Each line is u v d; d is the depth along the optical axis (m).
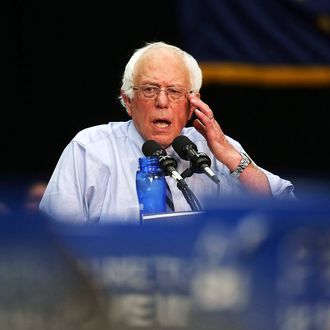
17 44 20.80
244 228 4.79
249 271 4.79
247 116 21.98
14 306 4.84
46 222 4.84
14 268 4.83
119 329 4.82
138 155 10.85
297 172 22.50
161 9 20.97
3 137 21.00
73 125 21.17
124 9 20.94
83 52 20.98
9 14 20.70
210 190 10.77
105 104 21.16
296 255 4.78
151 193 9.91
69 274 4.84
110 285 4.82
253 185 10.78
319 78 19.67
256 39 19.41
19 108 21.00
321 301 4.77
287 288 4.78
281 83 19.70
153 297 4.80
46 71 20.97
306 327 4.78
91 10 20.89
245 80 19.44
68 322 4.82
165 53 10.73
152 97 10.66
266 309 4.78
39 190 11.25
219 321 4.78
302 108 22.09
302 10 19.45
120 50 21.06
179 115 10.72
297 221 4.78
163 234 4.79
